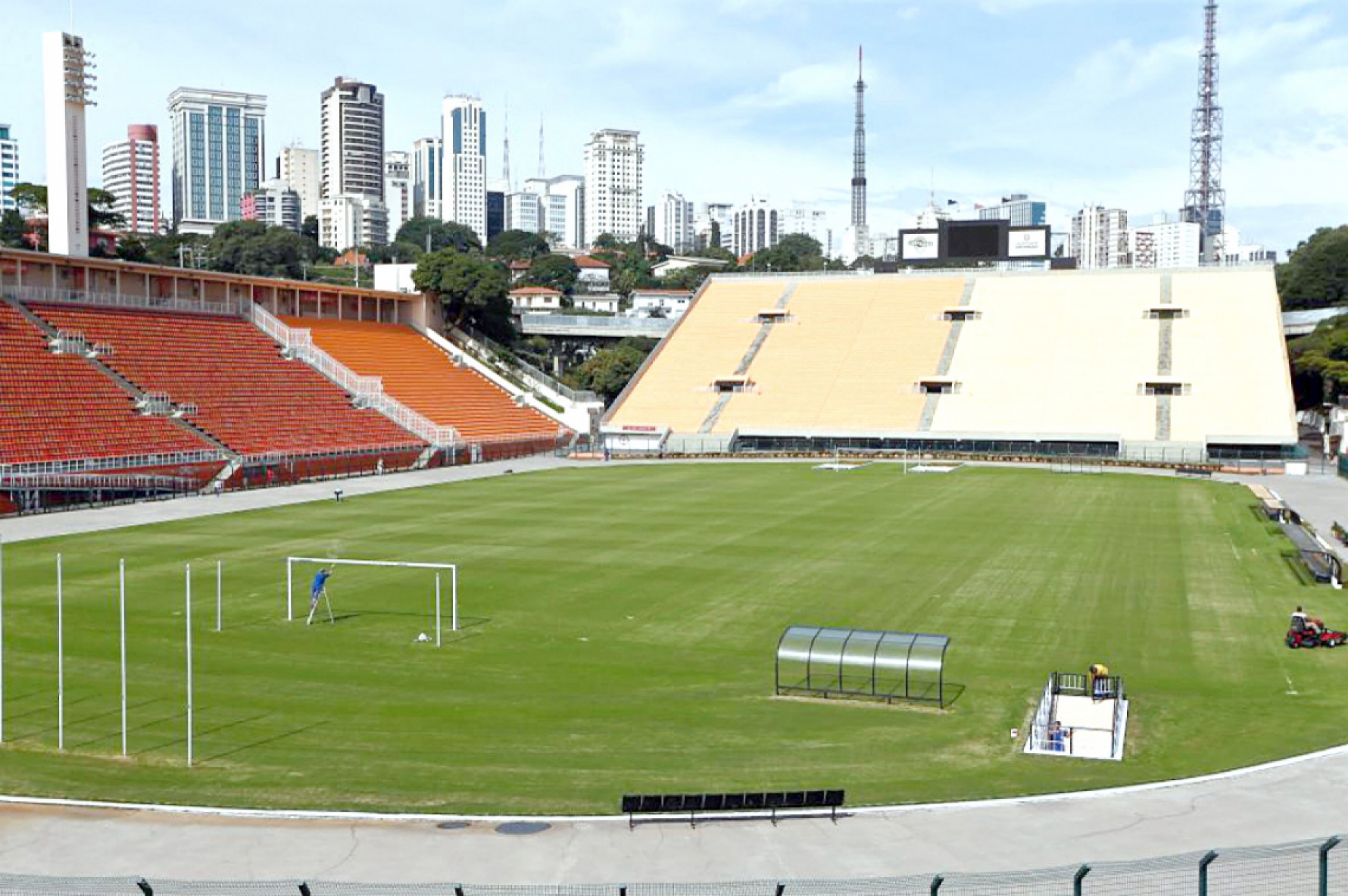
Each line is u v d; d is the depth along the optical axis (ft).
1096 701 139.13
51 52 418.10
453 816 101.50
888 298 611.88
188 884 85.51
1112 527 284.00
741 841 96.17
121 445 347.36
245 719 133.18
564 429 531.09
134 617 185.16
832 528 281.54
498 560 236.63
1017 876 86.89
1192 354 522.88
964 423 506.07
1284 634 175.01
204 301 477.36
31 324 390.01
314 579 190.80
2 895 85.51
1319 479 412.77
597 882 87.97
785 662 159.94
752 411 535.19
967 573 223.10
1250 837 96.07
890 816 101.76
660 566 230.07
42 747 122.42
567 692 145.48
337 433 424.05
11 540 257.96
